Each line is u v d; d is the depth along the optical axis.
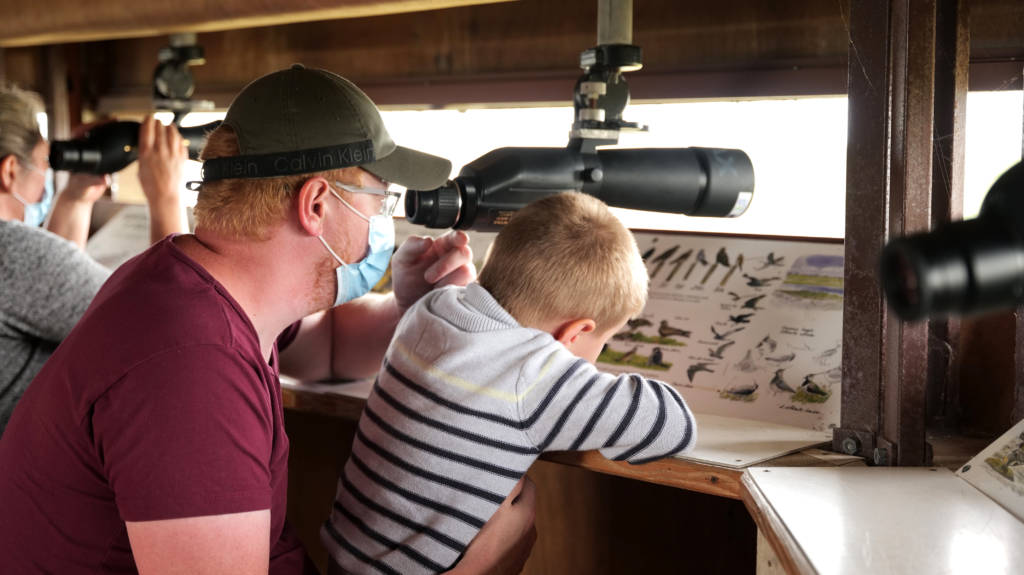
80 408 1.04
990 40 1.49
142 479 0.99
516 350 1.22
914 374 1.14
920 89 1.12
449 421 1.21
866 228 1.17
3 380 1.67
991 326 1.38
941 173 1.37
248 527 1.03
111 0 1.98
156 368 1.01
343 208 1.17
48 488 1.09
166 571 1.01
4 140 1.86
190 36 2.18
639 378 1.25
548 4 1.95
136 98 2.65
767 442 1.28
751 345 1.50
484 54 2.06
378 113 1.22
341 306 1.68
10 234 1.62
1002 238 0.61
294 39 2.36
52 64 2.69
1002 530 0.93
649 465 1.23
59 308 1.66
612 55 1.47
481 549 1.25
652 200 1.49
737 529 1.68
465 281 1.56
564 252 1.26
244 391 1.05
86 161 1.83
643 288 1.32
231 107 1.18
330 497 2.09
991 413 1.39
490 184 1.37
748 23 1.73
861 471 1.13
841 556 0.86
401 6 1.61
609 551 1.82
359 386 1.64
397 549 1.26
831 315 1.46
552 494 1.88
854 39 1.17
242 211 1.13
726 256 1.65
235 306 1.10
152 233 1.82
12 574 1.14
